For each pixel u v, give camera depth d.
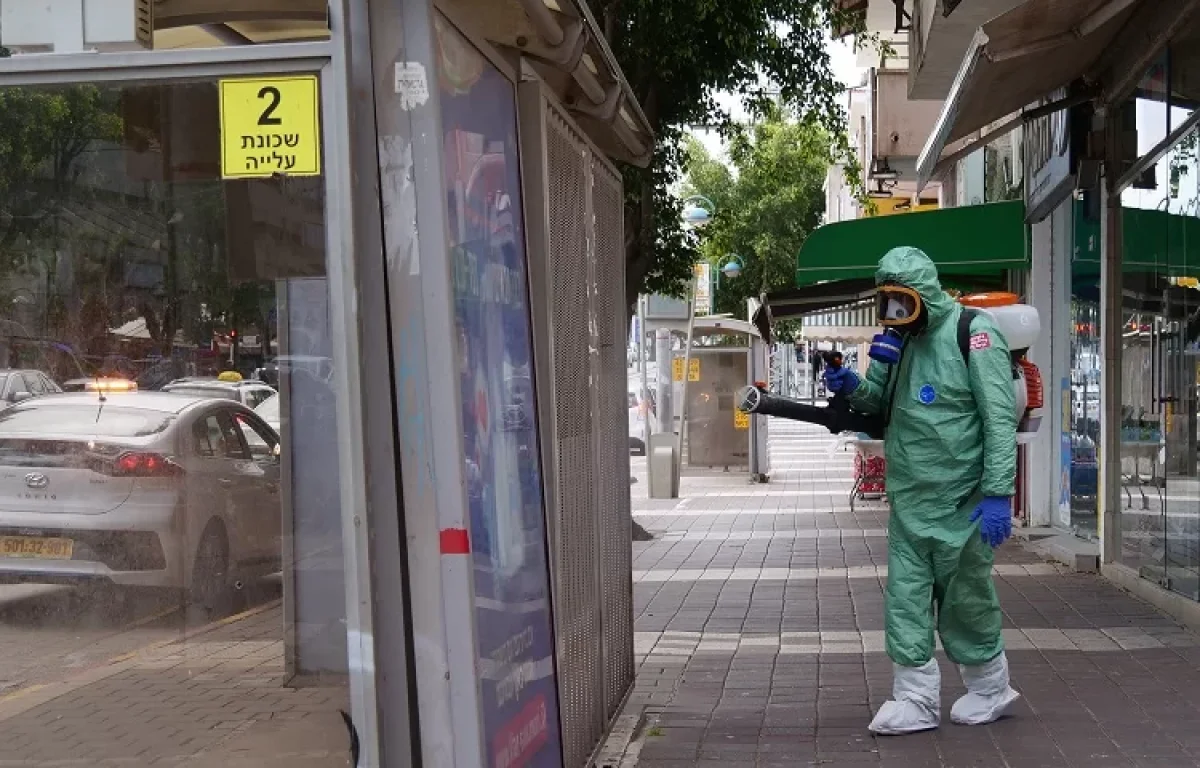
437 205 3.41
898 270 5.96
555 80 4.95
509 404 4.09
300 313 3.91
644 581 11.55
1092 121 11.24
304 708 3.97
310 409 3.94
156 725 4.21
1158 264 9.55
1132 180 10.34
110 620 4.39
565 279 5.07
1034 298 14.48
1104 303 11.10
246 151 3.47
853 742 6.11
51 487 4.43
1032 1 7.39
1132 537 10.52
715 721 6.53
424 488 3.41
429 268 3.41
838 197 44.69
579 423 5.28
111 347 4.30
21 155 4.04
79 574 4.42
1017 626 8.84
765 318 15.17
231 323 4.00
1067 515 13.80
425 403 3.41
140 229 4.04
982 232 13.82
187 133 3.87
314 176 3.50
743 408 6.39
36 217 4.19
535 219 4.61
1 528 4.49
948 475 6.00
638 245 14.98
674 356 25.56
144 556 4.30
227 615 4.15
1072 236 13.34
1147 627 8.67
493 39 4.23
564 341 5.01
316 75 3.45
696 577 11.76
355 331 3.39
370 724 3.42
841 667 7.75
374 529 3.44
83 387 4.40
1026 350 6.19
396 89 3.43
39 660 4.45
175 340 4.14
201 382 4.14
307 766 3.97
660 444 20.67
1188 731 6.14
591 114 5.27
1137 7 9.38
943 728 6.29
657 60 13.45
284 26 3.99
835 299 14.68
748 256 43.50
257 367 3.98
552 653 4.42
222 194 3.87
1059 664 7.63
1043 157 13.02
